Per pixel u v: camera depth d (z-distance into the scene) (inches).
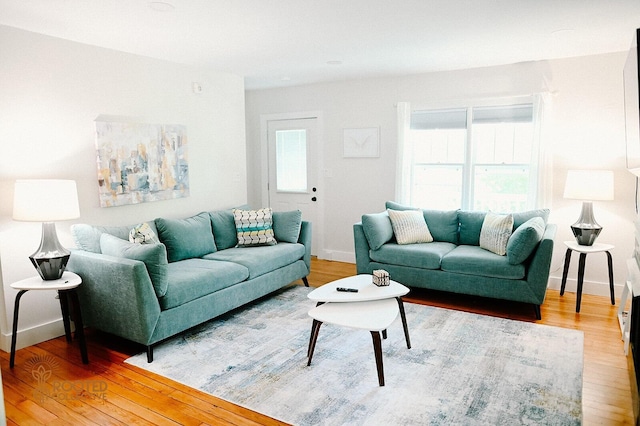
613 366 110.5
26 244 124.7
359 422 87.4
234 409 93.0
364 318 103.3
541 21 120.3
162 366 112.7
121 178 148.0
